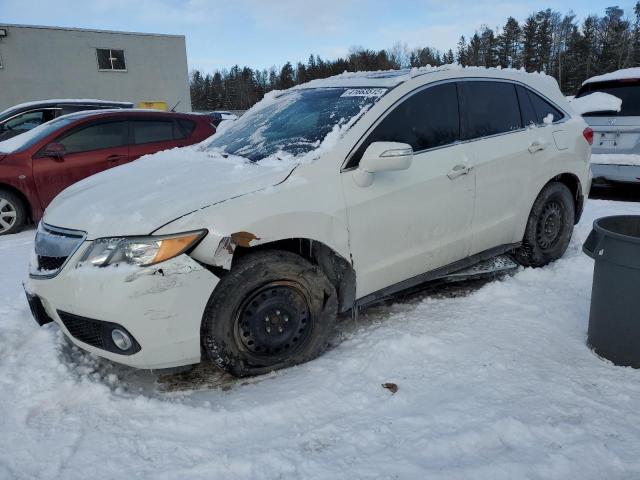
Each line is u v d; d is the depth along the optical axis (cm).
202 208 263
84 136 662
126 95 2928
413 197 329
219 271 268
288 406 256
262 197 274
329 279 306
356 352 308
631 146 671
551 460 209
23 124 862
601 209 628
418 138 343
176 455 227
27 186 625
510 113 407
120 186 310
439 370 282
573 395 255
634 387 262
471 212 367
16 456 227
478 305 370
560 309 357
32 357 304
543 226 430
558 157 426
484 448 220
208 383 288
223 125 434
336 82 391
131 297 246
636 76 693
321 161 300
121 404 265
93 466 221
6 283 435
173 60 3030
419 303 380
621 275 273
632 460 210
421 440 225
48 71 2688
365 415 248
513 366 283
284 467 214
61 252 271
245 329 279
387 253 325
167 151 402
